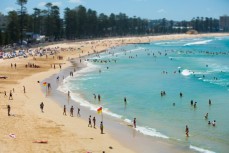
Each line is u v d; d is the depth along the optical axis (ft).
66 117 179.11
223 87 265.54
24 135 141.79
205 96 232.94
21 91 241.76
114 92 248.52
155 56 524.11
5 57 425.28
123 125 168.45
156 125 168.76
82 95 239.09
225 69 373.20
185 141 145.59
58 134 146.82
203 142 144.25
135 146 138.31
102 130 155.12
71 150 127.65
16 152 121.29
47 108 197.16
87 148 131.44
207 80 299.17
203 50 635.25
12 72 325.42
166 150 134.72
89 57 500.74
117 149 133.49
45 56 468.75
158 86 271.28
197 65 412.36
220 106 204.44
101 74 336.08
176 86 271.28
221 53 575.79
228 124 168.55
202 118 179.73
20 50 502.79
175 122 173.58
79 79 305.32
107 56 520.01
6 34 542.16
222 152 132.57
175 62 443.73
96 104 213.05
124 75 329.52
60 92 247.09
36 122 163.53
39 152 122.72
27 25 597.52
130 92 248.11
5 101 206.90
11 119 165.27
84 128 159.94
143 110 197.67
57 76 318.24
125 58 492.13
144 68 383.04
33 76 310.04
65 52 539.29
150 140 146.41
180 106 206.18
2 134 140.77
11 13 557.33
